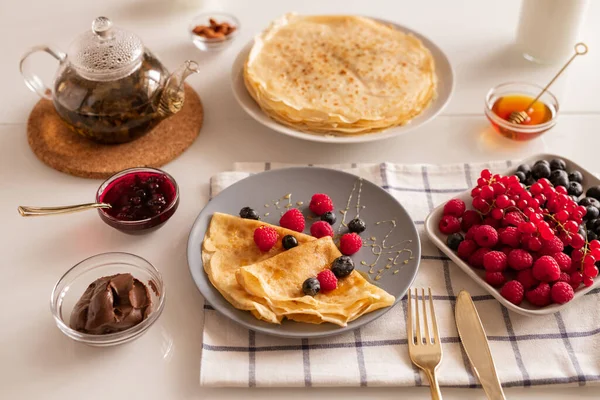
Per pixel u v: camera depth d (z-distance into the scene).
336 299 0.81
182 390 0.78
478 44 1.13
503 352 0.80
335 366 0.79
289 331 0.79
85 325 0.78
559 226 0.85
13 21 1.15
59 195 0.93
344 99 0.98
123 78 0.92
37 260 0.87
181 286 0.85
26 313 0.83
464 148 0.99
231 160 0.97
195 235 0.86
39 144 0.97
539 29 1.07
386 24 1.09
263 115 0.97
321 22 1.08
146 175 0.90
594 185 0.91
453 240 0.86
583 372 0.79
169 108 0.94
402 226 0.88
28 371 0.79
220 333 0.81
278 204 0.90
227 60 1.09
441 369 0.79
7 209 0.91
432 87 1.00
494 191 0.87
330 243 0.85
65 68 0.93
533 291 0.82
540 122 0.99
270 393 0.78
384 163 0.95
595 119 1.03
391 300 0.80
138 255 0.86
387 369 0.79
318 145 0.99
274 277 0.82
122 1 1.19
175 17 1.16
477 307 0.84
